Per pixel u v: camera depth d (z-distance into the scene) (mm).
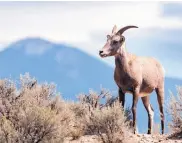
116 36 40406
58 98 41344
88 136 37281
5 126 30094
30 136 30188
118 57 40625
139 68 41531
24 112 31141
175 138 36812
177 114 38125
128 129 36906
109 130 35031
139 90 41812
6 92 36969
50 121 30734
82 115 40906
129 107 43719
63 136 31344
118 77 41094
